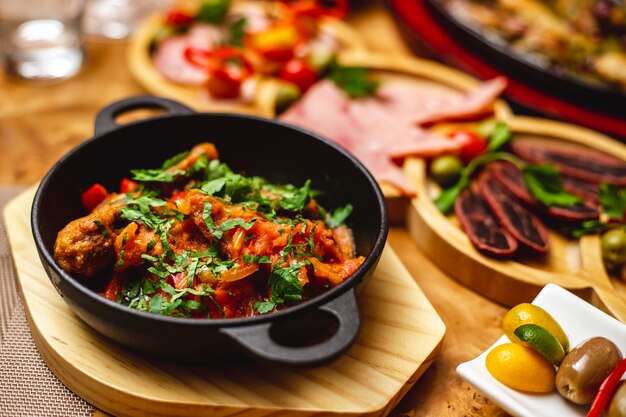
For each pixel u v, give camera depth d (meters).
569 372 0.40
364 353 0.44
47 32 0.69
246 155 0.52
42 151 0.60
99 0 0.79
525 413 0.40
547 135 0.62
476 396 0.45
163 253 0.43
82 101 0.66
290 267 0.42
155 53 0.71
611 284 0.50
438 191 0.58
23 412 0.43
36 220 0.42
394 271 0.49
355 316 0.38
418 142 0.59
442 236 0.52
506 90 0.66
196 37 0.72
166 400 0.41
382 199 0.45
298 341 0.42
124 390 0.41
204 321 0.38
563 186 0.57
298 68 0.66
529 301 0.50
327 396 0.42
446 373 0.46
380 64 0.69
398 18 0.74
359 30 0.79
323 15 0.75
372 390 0.42
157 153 0.51
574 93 0.65
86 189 0.48
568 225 0.55
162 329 0.39
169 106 0.52
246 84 0.67
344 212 0.49
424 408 0.44
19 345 0.46
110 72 0.70
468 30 0.69
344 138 0.60
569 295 0.45
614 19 0.67
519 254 0.53
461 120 0.64
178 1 0.81
